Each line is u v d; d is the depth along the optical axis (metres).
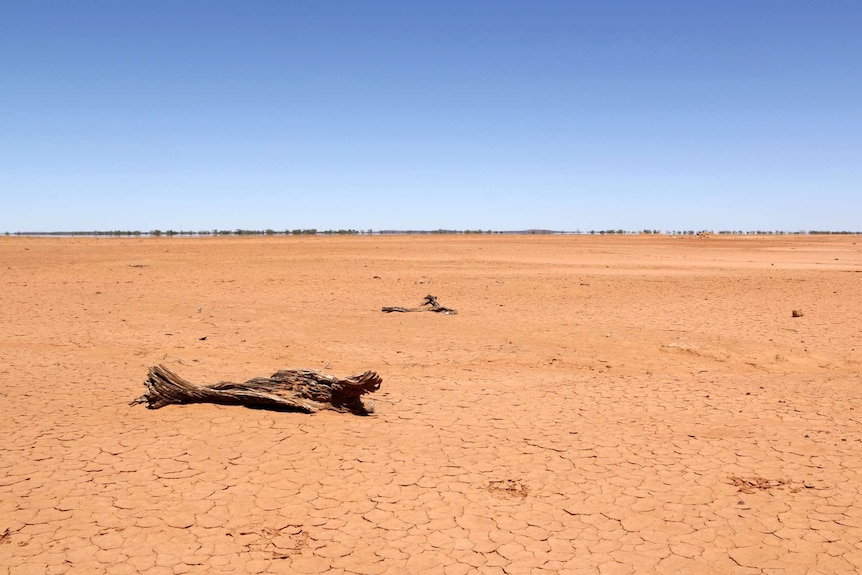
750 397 9.60
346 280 26.89
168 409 8.73
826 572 4.96
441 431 8.05
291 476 6.59
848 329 15.23
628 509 5.97
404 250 50.12
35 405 8.91
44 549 5.16
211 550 5.19
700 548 5.31
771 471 6.81
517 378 10.85
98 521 5.62
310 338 14.25
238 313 17.84
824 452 7.33
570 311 18.53
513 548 5.30
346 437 7.75
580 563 5.08
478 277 28.23
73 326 15.38
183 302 19.95
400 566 5.02
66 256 38.62
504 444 7.61
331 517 5.77
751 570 5.00
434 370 11.40
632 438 7.83
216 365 11.45
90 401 9.12
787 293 22.30
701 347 13.20
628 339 14.25
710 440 7.75
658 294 22.41
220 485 6.36
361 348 13.20
